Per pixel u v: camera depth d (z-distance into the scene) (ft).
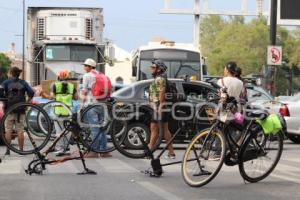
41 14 111.34
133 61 104.27
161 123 51.11
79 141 46.75
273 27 96.94
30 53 112.88
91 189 38.09
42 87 82.69
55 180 41.47
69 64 107.86
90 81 54.29
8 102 55.83
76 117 45.78
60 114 48.03
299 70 385.29
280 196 36.45
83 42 108.68
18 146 49.32
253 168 41.34
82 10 112.68
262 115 40.75
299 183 41.34
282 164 51.88
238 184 40.65
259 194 37.06
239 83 42.96
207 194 36.78
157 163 43.47
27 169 45.14
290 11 114.21
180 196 36.01
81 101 54.65
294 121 75.00
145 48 101.14
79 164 49.65
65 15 111.34
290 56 364.38
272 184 40.86
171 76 100.17
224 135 38.96
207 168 39.17
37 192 36.96
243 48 357.41
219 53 366.22
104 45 110.22
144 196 35.91
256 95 81.15
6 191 37.24
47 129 45.47
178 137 58.85
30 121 45.70
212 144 39.17
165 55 100.68
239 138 40.16
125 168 47.62
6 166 47.83
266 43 355.97
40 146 45.19
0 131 47.19
